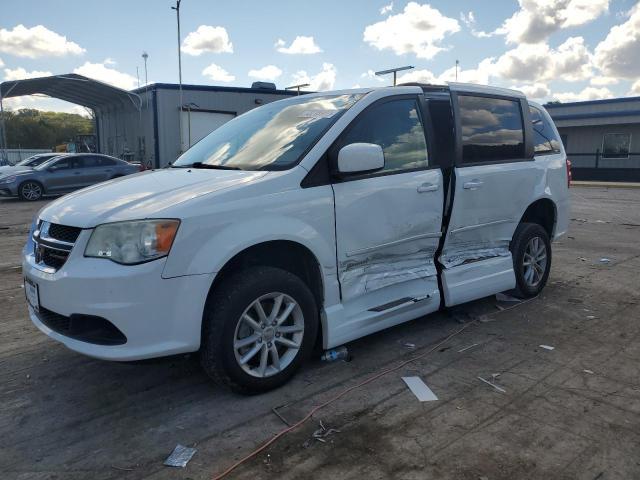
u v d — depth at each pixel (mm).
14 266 7449
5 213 14234
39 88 26438
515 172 5129
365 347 4352
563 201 5934
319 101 4410
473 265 4867
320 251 3666
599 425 3111
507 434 3027
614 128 28266
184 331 3150
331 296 3812
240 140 4359
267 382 3512
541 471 2688
